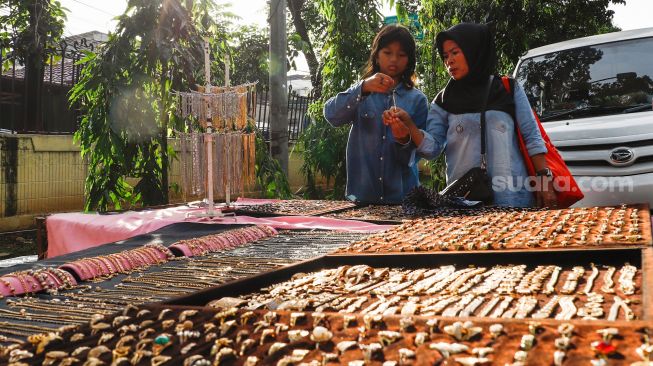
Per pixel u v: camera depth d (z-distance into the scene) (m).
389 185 3.82
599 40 5.38
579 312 1.22
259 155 7.27
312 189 10.39
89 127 5.80
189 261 2.15
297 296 1.54
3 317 1.48
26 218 8.02
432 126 3.35
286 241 2.55
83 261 1.97
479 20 7.69
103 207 5.96
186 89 6.07
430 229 2.49
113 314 1.33
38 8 8.58
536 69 5.50
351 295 1.55
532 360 0.92
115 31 6.03
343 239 2.52
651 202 4.19
